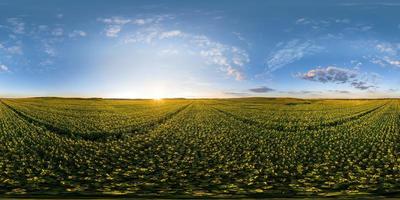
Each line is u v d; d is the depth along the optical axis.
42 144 26.44
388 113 52.78
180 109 65.75
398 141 27.92
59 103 79.25
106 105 78.25
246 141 28.08
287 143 27.28
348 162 20.81
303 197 14.09
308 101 103.81
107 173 18.41
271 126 37.91
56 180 16.97
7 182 16.53
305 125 38.75
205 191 15.11
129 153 23.38
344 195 14.34
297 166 20.08
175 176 17.86
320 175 18.00
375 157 22.27
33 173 18.38
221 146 25.94
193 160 21.41
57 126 35.78
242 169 19.34
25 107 61.16
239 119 45.72
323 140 28.61
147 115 51.03
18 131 32.25
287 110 64.25
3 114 46.72
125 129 34.62
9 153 23.06
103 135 31.19
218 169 19.33
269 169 19.27
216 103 92.81
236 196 14.30
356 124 39.22
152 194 14.55
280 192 14.97
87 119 44.12
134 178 17.42
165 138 29.14
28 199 13.55
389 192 14.84
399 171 18.67
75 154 23.23
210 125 38.59
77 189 15.29
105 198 13.81
